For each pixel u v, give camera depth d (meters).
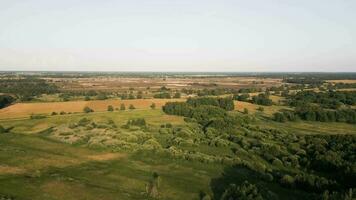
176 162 73.38
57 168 66.56
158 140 91.31
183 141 87.75
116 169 67.62
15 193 53.00
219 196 55.72
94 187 57.09
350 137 88.00
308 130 108.00
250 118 118.12
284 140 91.69
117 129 98.38
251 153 81.38
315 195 56.44
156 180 61.31
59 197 52.56
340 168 67.19
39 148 80.12
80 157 74.56
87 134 91.56
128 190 57.25
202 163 73.06
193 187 59.59
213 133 99.44
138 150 79.62
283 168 71.94
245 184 55.50
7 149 76.94
